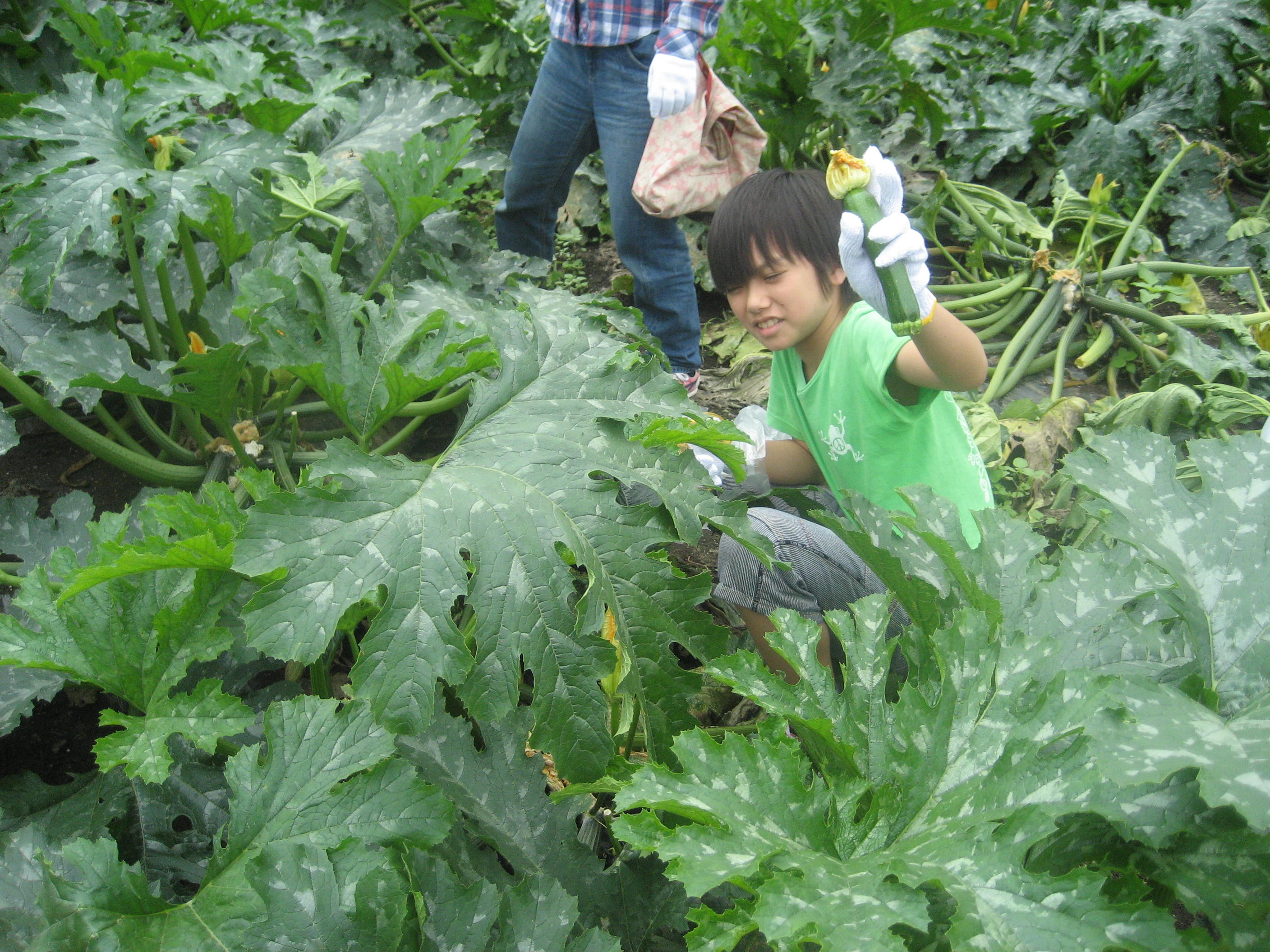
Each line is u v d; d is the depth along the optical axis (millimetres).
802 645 1258
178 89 1987
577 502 1466
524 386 1603
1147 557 1269
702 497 1532
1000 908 939
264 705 1730
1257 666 1144
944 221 4375
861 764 1183
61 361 1809
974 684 1132
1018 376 3377
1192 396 3031
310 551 1322
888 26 3660
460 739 1467
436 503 1415
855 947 905
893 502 2047
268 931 1076
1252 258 4078
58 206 1833
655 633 1453
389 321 1671
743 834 1040
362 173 2545
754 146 2898
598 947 1129
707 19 2646
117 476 2475
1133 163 4234
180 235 2135
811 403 2137
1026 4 4746
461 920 1138
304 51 2754
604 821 1609
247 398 2207
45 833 1369
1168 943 893
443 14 4004
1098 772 1005
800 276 1993
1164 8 4789
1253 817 864
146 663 1396
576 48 2803
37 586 1399
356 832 1201
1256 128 4570
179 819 1638
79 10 2199
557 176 3109
